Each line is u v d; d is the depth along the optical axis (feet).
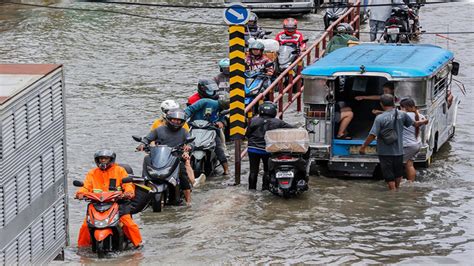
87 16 224.53
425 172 102.47
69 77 155.53
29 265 61.87
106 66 165.17
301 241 80.23
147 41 191.83
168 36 197.88
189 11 234.58
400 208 89.81
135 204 84.69
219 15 227.20
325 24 196.24
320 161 106.52
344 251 77.51
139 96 141.28
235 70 98.99
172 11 234.58
